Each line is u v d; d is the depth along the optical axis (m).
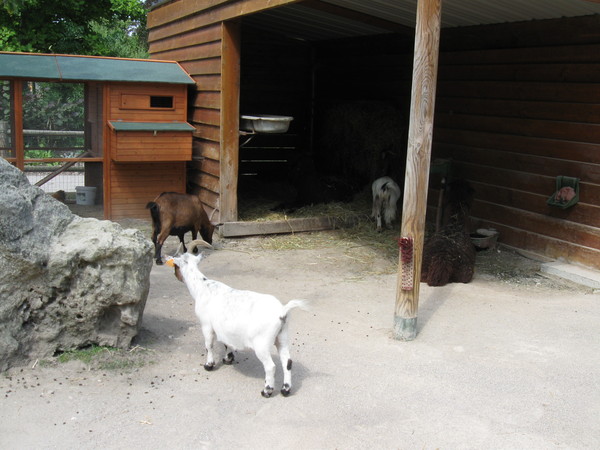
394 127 11.20
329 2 8.84
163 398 4.45
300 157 11.95
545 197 8.59
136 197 10.17
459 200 8.75
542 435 4.07
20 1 8.18
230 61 9.35
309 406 4.38
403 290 5.65
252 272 7.93
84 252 4.88
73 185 10.18
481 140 9.65
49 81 9.20
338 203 11.19
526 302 6.97
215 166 9.82
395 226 10.66
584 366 5.20
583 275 7.74
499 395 4.63
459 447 3.90
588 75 7.86
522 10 7.96
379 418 4.24
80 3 16.17
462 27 9.90
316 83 13.90
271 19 11.48
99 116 9.70
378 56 11.77
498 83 9.27
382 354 5.37
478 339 5.79
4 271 4.67
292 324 6.09
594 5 7.20
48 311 4.93
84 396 4.43
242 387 4.66
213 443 3.87
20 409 4.19
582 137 8.00
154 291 6.97
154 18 12.28
